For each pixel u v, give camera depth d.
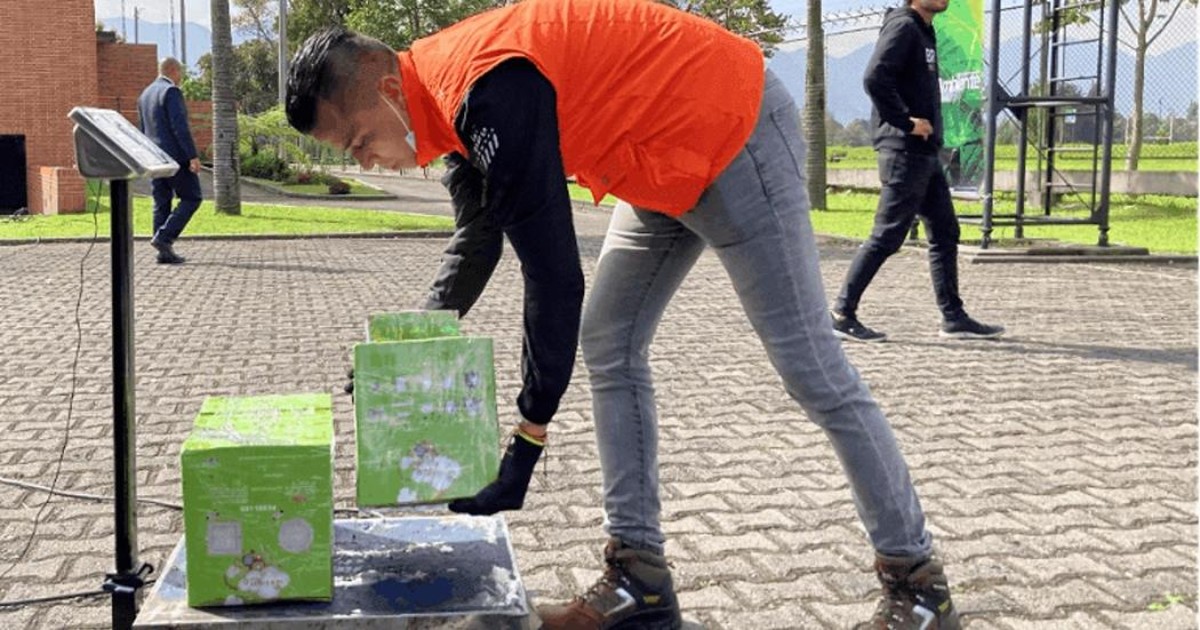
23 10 20.25
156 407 5.20
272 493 2.35
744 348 6.68
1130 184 18.84
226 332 7.25
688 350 6.62
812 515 3.70
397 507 2.34
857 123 23.47
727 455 4.39
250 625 2.30
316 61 2.23
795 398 2.56
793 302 2.48
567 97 2.30
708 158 2.38
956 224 6.96
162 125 11.02
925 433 4.72
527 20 2.29
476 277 2.73
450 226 16.12
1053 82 13.17
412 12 37.78
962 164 12.55
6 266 10.82
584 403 5.21
